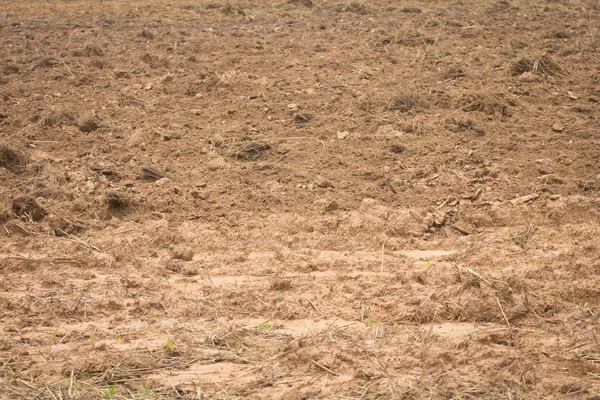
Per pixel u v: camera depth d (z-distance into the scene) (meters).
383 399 4.46
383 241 6.64
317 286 5.82
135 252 6.57
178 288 5.89
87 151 8.53
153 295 5.77
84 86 10.44
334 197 7.44
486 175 7.77
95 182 7.75
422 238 6.77
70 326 5.41
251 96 9.81
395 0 15.97
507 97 9.45
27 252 6.54
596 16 14.41
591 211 6.98
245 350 5.05
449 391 4.49
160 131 8.88
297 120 9.09
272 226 6.92
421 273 5.89
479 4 15.51
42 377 4.75
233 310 5.58
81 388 4.64
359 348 4.96
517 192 7.43
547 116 9.20
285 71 10.76
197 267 6.24
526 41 12.14
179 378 4.75
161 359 4.95
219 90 10.00
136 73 10.87
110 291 5.82
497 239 6.59
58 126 9.09
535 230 6.71
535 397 4.45
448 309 5.46
